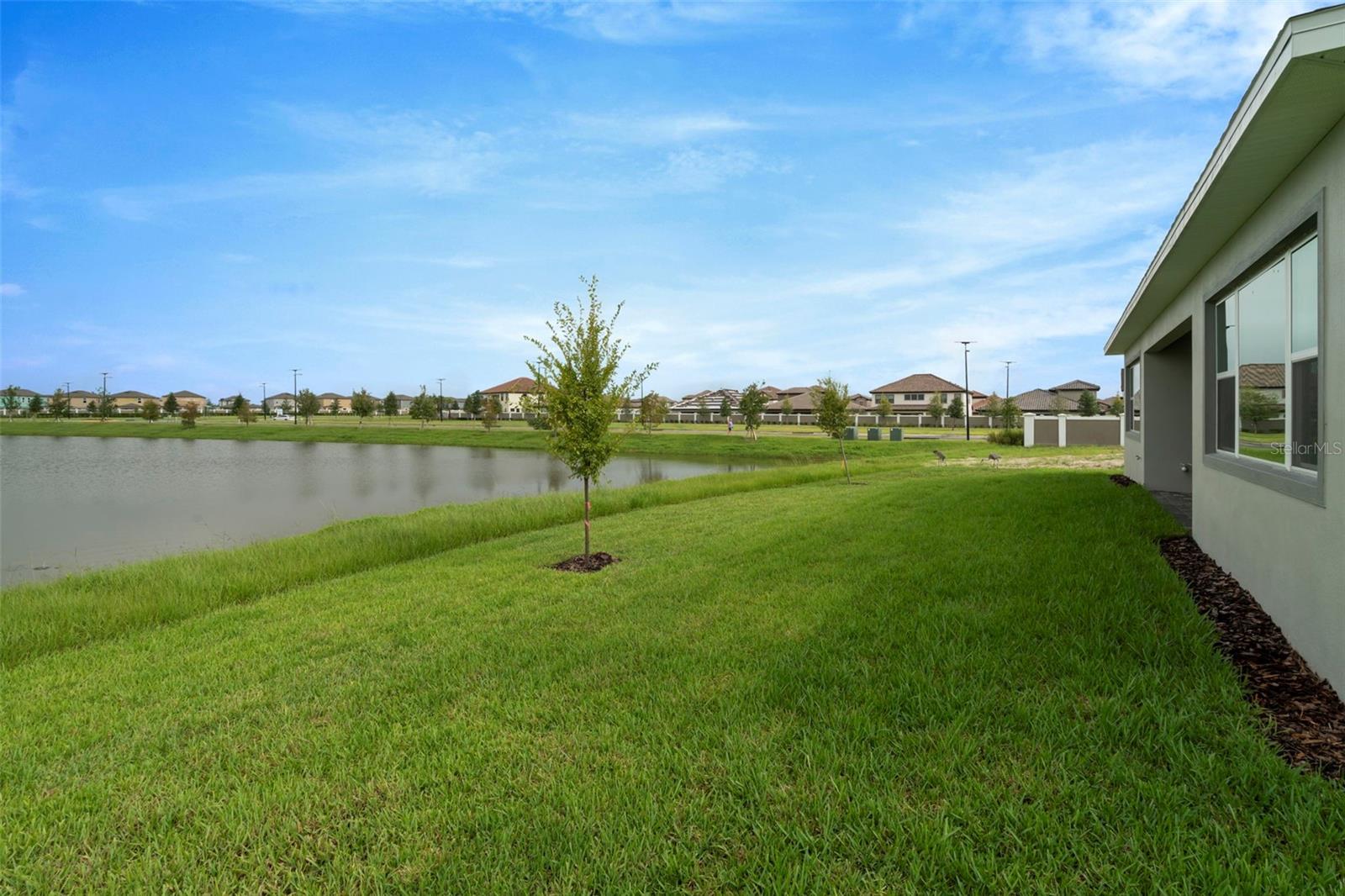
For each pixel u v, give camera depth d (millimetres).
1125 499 11156
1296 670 4027
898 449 40594
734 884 2373
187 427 75938
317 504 21859
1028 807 2660
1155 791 2732
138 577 8258
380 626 5930
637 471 32250
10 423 92750
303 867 2588
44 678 4941
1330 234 3795
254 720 3969
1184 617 4773
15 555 14398
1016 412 55000
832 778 2922
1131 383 15344
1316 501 3910
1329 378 3770
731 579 6918
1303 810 2562
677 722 3586
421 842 2670
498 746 3443
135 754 3615
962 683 3850
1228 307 6566
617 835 2643
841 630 4977
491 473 32344
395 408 98062
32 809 3051
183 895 2449
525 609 6250
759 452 43469
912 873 2354
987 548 7613
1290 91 3334
